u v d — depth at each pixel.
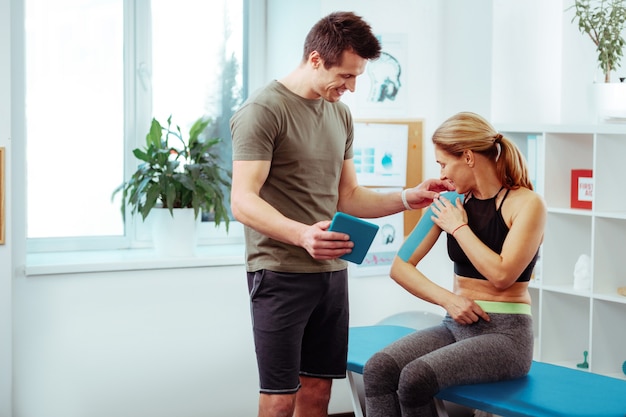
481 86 3.88
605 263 3.41
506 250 2.62
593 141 3.66
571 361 3.71
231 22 4.09
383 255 4.04
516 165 2.69
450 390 2.61
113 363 3.59
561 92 4.03
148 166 3.73
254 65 4.13
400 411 2.68
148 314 3.63
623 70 3.72
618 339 3.47
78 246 3.82
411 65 4.02
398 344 2.76
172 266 3.64
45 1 3.70
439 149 2.74
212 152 4.09
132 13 3.88
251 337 3.83
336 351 2.69
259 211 2.42
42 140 3.74
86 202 3.84
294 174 2.55
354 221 2.28
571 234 3.65
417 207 2.86
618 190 3.39
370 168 3.96
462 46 3.98
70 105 3.78
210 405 3.77
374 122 3.95
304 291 2.56
